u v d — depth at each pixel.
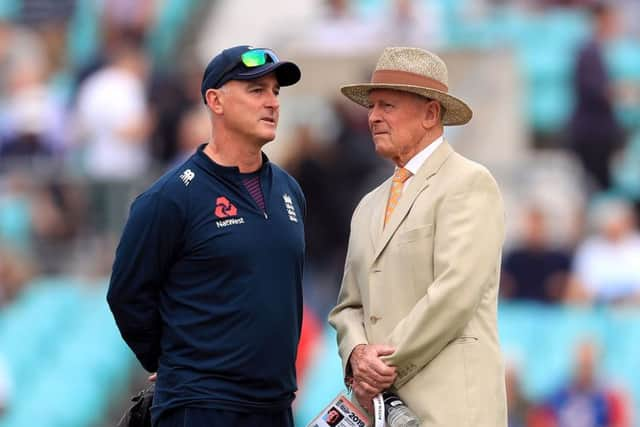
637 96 54.53
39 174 43.72
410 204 20.02
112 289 19.73
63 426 42.28
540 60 56.97
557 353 40.41
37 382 43.09
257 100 19.45
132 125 45.78
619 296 41.91
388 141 20.19
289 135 47.19
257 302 19.30
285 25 54.22
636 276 42.00
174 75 47.72
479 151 46.72
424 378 19.64
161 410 19.52
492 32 59.06
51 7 60.34
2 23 58.97
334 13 50.47
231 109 19.47
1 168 46.06
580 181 46.06
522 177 44.41
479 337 19.73
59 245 43.62
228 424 19.22
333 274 43.22
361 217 20.88
